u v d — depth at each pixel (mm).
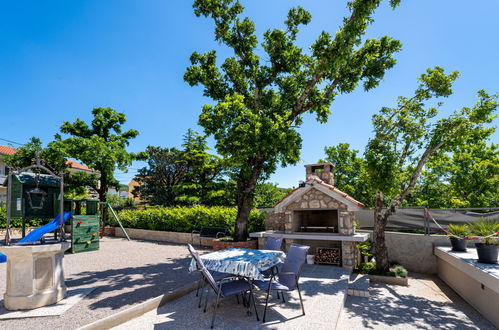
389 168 7484
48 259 4648
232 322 4172
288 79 10609
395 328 4750
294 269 4867
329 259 8438
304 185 8727
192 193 23422
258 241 10023
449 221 9789
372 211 11555
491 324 5066
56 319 3910
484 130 7926
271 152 8875
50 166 16078
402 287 7504
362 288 6559
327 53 7633
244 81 11016
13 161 15336
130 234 16000
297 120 10914
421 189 18656
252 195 10367
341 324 4887
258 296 5469
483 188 19141
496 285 4633
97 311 4227
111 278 6426
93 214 11344
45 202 9562
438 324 5012
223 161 9977
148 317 4375
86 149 16234
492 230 6668
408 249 9820
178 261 8664
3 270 7168
